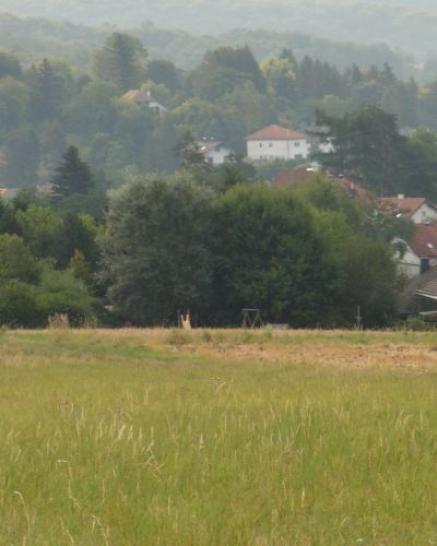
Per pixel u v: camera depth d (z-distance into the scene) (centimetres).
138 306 19788
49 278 17375
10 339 10212
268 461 3309
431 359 8706
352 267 19912
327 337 10850
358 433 3731
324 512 2798
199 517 2706
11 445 3566
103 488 2970
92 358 8744
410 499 2883
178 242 19788
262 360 8600
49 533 2598
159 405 4659
